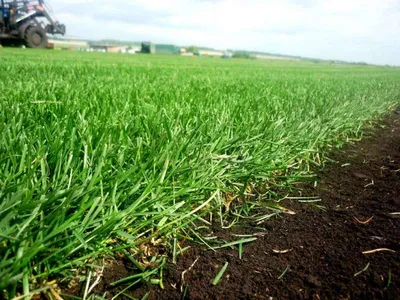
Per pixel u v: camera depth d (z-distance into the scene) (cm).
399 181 233
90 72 761
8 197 121
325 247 146
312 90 614
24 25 2469
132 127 210
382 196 205
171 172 158
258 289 120
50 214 111
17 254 98
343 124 370
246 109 315
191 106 305
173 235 151
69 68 845
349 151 320
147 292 118
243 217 176
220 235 157
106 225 119
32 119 208
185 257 139
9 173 137
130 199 147
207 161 193
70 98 296
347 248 145
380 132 432
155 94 380
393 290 117
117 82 555
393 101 727
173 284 122
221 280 125
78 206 128
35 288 107
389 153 317
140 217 146
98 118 222
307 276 126
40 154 145
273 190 213
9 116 200
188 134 207
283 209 186
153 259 135
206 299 115
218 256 140
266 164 218
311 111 360
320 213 182
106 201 136
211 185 182
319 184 226
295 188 218
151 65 1510
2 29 2395
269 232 161
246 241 150
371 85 970
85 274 122
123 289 118
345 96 547
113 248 131
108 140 171
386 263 133
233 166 199
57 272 114
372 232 159
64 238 109
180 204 153
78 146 157
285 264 135
